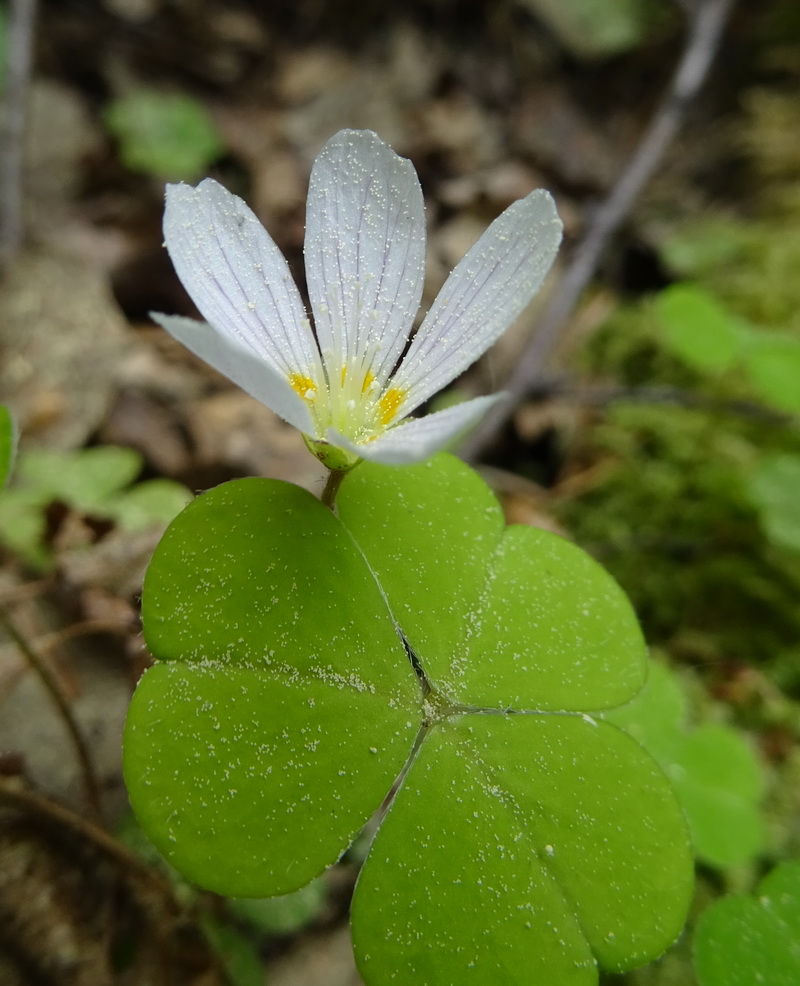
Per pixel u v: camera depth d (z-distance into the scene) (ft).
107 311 0.22
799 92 0.36
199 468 0.21
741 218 0.33
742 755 0.15
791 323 0.26
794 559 0.20
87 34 0.33
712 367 0.23
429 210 0.30
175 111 0.31
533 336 0.23
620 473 0.22
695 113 0.38
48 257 0.22
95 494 0.18
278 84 0.35
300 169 0.33
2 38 0.29
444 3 0.38
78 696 0.15
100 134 0.31
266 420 0.23
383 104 0.35
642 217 0.32
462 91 0.37
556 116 0.37
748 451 0.22
